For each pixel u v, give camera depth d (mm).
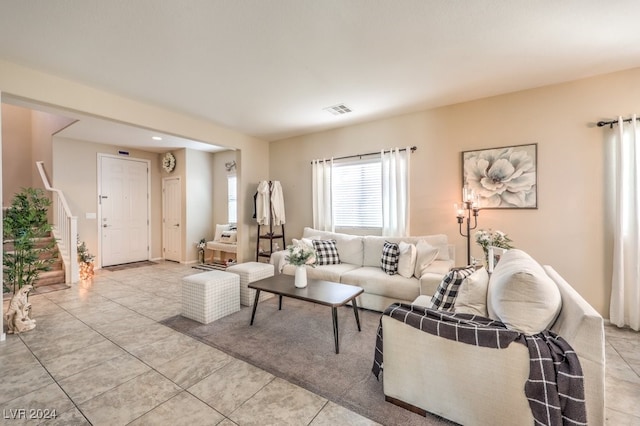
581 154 3021
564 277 3117
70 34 2176
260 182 5391
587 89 2986
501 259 2314
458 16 2004
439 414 1571
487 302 1851
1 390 1895
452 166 3744
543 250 3209
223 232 6281
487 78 2994
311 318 3137
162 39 2260
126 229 6316
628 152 2795
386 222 4227
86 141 5688
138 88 3176
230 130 4852
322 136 4926
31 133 6098
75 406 1739
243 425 1585
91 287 4434
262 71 2807
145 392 1871
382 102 3641
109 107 3285
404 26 2113
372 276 3350
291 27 2119
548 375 1278
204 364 2207
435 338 1567
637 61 2664
